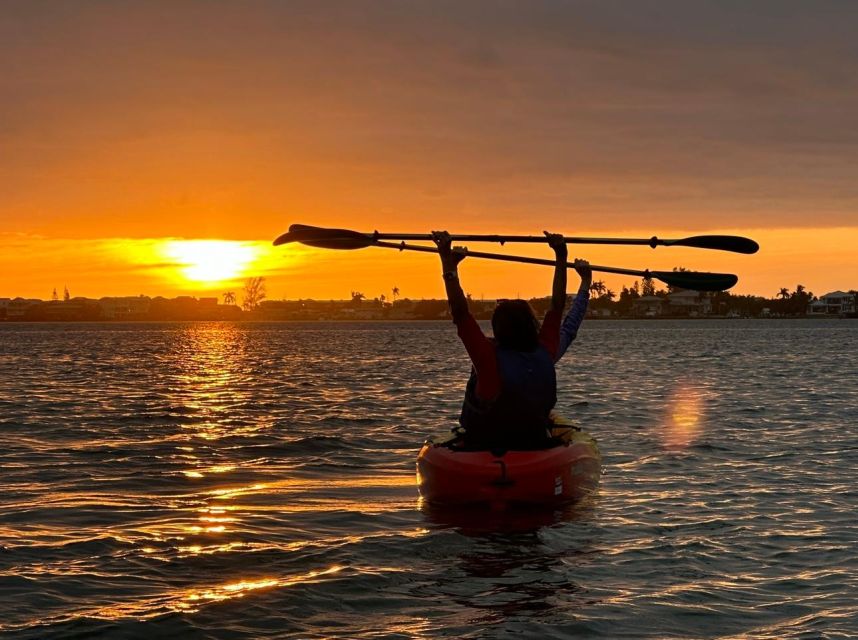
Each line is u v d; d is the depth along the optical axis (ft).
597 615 19.34
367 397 73.87
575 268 29.81
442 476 27.78
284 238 32.35
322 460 40.68
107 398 72.84
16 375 105.40
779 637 18.04
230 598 20.40
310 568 22.88
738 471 36.81
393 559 23.70
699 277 33.19
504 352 27.25
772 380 92.12
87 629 18.47
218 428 51.90
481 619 19.16
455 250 28.73
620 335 324.80
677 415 58.23
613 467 37.88
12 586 21.27
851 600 20.34
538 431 28.25
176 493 32.96
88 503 31.01
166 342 271.08
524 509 27.53
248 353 180.24
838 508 29.71
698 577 22.15
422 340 279.90
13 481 35.24
